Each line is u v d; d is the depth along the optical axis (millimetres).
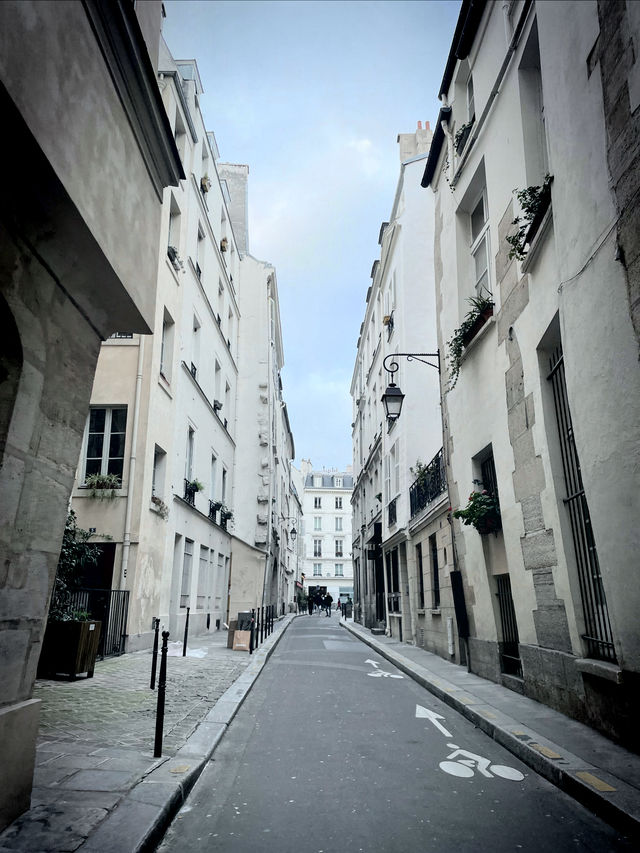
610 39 4820
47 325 3896
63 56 3615
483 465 10117
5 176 3340
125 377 13555
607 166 4906
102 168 4266
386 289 22078
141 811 3609
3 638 3420
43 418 3865
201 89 19422
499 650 8938
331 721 6824
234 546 25953
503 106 8508
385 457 21469
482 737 6062
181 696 7711
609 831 3689
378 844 3498
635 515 4648
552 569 6871
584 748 5086
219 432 22375
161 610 14445
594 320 5195
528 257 7137
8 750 3385
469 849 3436
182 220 16500
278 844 3496
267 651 13852
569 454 6668
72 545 9609
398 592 18953
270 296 29891
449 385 11609
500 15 8703
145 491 13117
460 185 10688
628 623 4906
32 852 3027
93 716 6332
